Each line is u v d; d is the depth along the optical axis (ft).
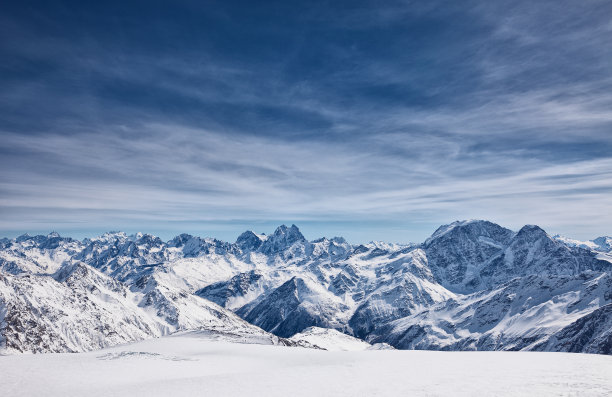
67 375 219.82
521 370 154.20
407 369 180.34
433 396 112.06
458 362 197.26
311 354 280.72
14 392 178.50
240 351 317.42
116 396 154.40
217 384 167.43
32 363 264.31
